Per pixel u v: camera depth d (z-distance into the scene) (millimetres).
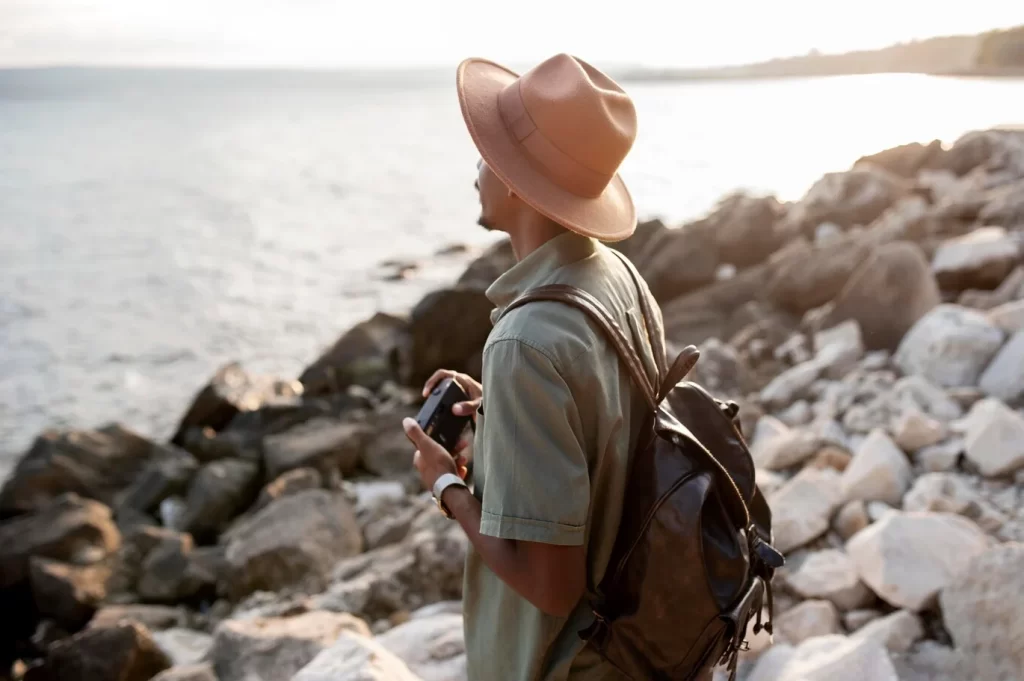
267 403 9359
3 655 6449
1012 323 5242
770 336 7016
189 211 37438
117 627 4414
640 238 10031
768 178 36469
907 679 2619
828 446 4391
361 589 4168
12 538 6805
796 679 2500
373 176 49406
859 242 7547
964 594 2650
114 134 94875
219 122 119375
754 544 1609
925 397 4707
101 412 13555
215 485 7371
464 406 1714
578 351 1412
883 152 11695
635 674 1513
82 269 25531
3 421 13219
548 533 1367
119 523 7711
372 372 10266
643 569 1478
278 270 24266
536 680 1573
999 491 3764
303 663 3176
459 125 102688
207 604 6016
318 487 6766
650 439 1539
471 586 1703
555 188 1539
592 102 1505
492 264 9797
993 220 7602
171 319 19156
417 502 6145
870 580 3061
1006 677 2461
